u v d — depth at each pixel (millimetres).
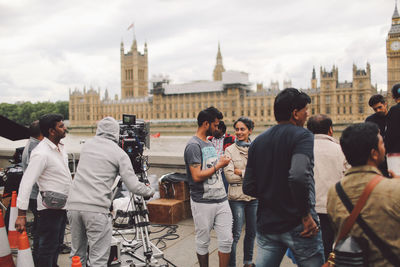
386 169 5566
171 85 157250
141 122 6441
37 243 5816
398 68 114875
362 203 2570
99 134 4641
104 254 4418
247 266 5613
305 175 3219
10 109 197750
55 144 5133
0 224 5418
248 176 3857
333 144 4871
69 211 4402
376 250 2514
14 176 6840
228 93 143375
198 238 4871
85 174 4406
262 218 3717
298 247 3480
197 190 4805
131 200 5672
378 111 6621
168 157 9773
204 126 4895
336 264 2688
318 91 128625
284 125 3660
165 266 5398
